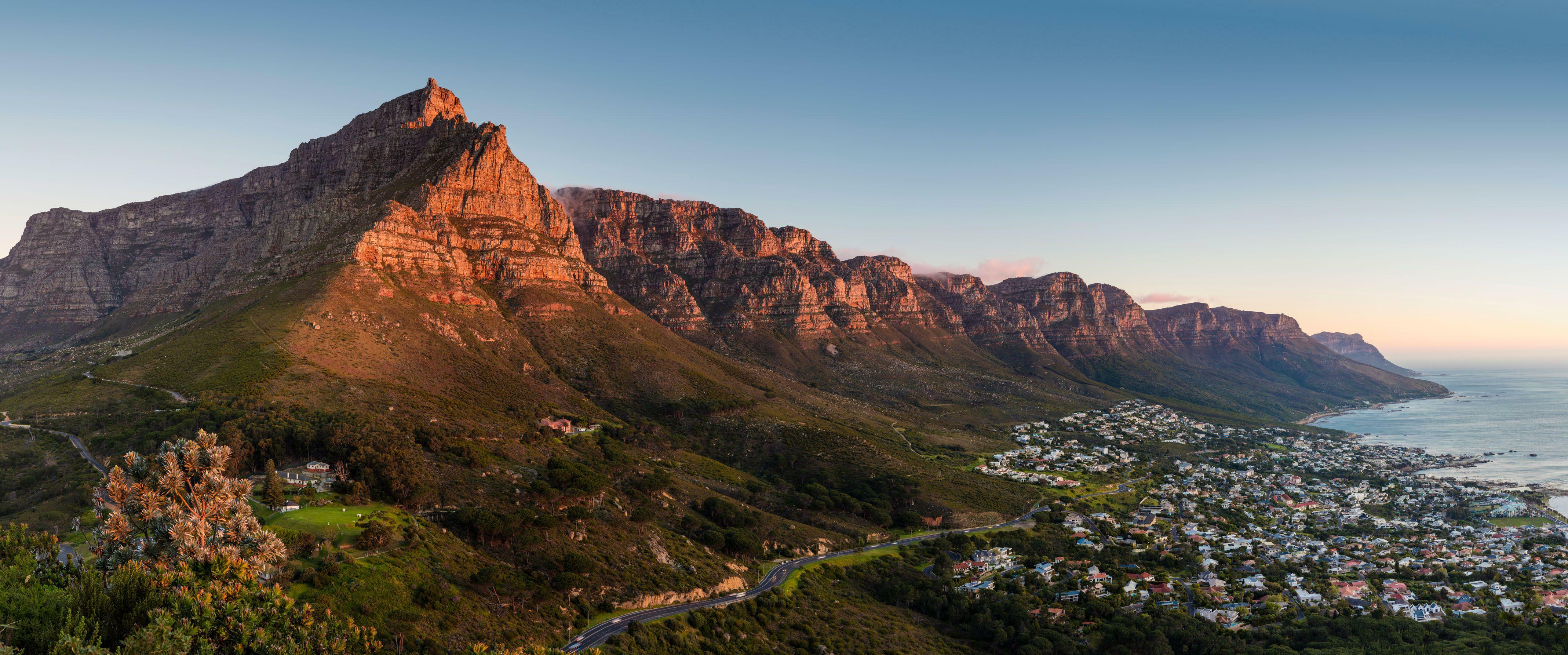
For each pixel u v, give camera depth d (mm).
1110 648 133500
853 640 124750
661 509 162375
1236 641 135375
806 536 176000
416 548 100250
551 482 141250
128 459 65875
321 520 102250
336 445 130250
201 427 136000
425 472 127500
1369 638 134750
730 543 154125
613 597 113062
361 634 66125
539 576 111188
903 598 153250
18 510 116250
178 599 54688
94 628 51875
